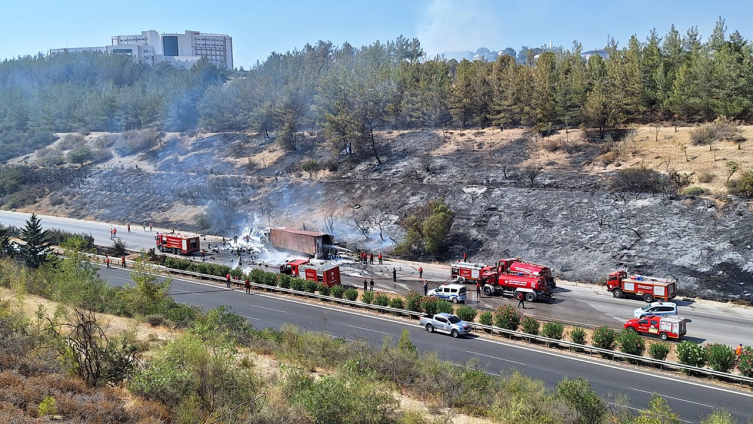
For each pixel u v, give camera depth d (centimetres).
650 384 2803
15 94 16300
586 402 2147
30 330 2216
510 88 8688
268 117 11056
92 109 14088
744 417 2398
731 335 3669
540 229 5944
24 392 1550
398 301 4200
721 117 6900
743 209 5119
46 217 9688
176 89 13675
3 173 11569
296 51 15412
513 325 3662
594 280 5081
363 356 2697
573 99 8025
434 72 10919
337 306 4372
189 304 4272
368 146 9350
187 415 1548
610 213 5775
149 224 8444
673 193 5728
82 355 2077
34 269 4709
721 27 7912
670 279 4766
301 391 1769
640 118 8112
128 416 1535
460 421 2036
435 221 5997
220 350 1953
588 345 3391
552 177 6850
